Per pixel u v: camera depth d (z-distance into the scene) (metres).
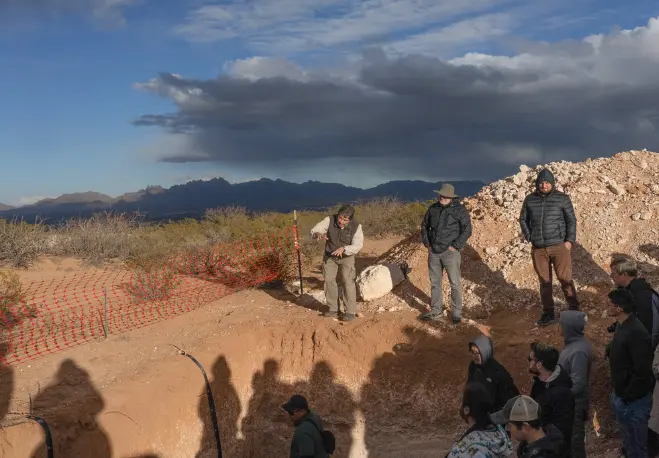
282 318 8.51
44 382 6.31
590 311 7.63
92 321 8.37
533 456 3.81
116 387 6.20
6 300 8.21
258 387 7.83
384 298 9.02
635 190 9.62
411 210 19.14
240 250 11.58
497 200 10.37
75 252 12.05
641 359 4.77
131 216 13.80
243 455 7.25
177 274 11.04
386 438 7.30
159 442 6.21
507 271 8.83
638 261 8.29
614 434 6.23
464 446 3.87
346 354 7.84
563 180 10.32
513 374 6.99
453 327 7.65
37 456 5.08
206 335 7.86
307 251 13.75
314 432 4.87
